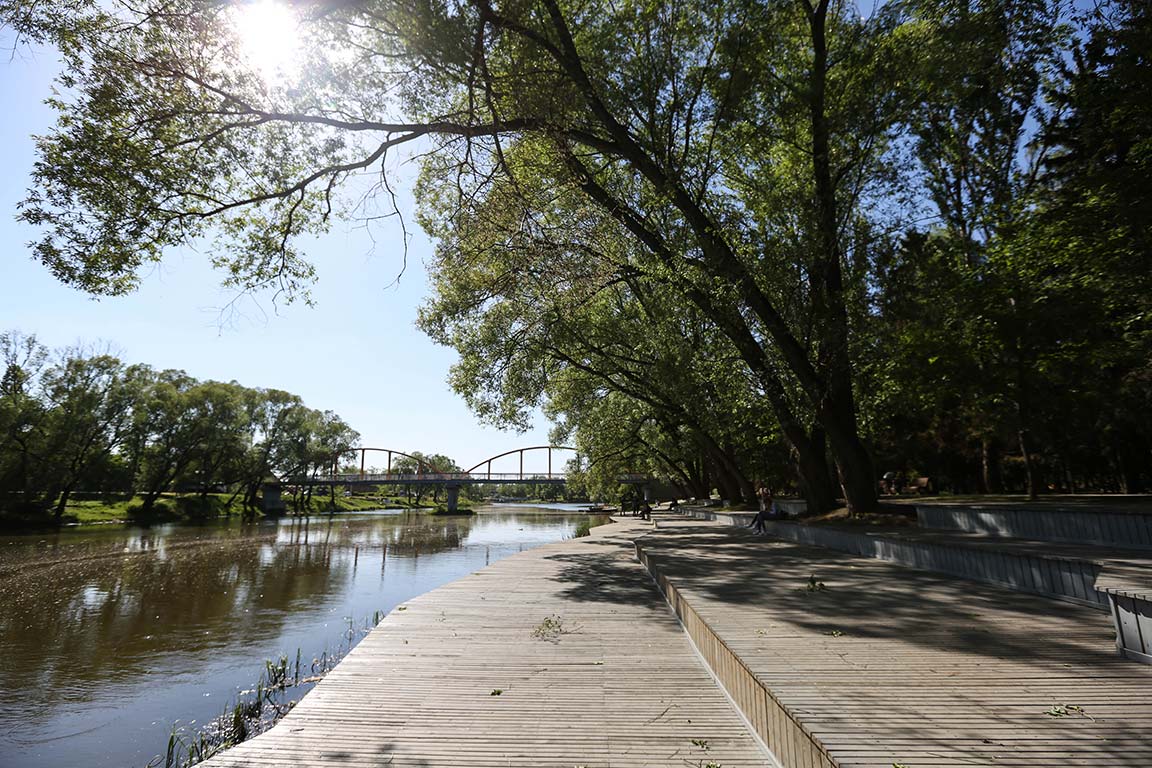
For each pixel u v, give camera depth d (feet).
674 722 15.56
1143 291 48.24
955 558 32.01
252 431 239.09
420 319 72.18
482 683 18.99
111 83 35.58
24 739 22.75
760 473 125.08
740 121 54.24
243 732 22.38
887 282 48.57
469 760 13.64
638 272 57.57
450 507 283.79
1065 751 10.51
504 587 38.06
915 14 44.86
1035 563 25.95
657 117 53.31
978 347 57.36
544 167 51.55
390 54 41.37
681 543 57.06
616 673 19.85
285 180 45.70
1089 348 55.72
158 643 36.68
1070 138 56.44
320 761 13.76
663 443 122.93
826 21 56.49
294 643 36.14
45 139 35.19
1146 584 17.30
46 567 75.05
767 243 48.52
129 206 38.01
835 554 44.88
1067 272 55.93
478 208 43.57
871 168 49.21
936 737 11.17
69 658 33.65
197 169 41.57
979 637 18.71
